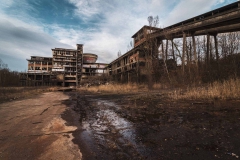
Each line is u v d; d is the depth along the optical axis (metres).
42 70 62.47
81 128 4.46
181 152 2.67
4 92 19.52
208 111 5.54
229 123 4.06
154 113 5.90
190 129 3.81
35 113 6.91
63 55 63.78
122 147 3.03
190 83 16.81
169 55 25.55
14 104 10.07
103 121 5.20
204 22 18.09
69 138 3.66
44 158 2.65
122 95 14.52
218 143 2.94
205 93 9.55
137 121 4.92
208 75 17.34
